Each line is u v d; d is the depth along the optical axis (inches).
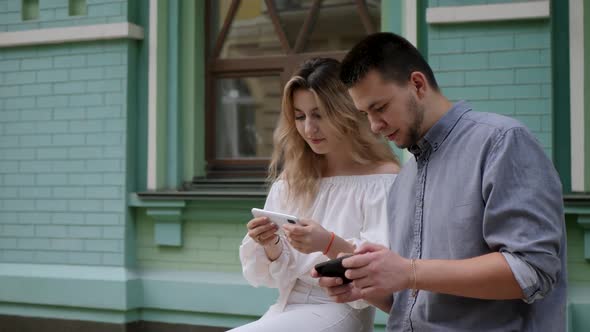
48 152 188.5
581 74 146.5
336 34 174.9
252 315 170.1
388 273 64.7
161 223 180.5
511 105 149.8
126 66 180.4
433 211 71.2
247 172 182.4
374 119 72.6
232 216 173.8
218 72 185.8
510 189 64.2
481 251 67.1
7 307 192.2
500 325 67.6
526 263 61.8
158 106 180.9
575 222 148.1
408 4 157.9
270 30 181.3
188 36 183.5
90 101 184.1
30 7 192.9
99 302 179.0
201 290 174.4
